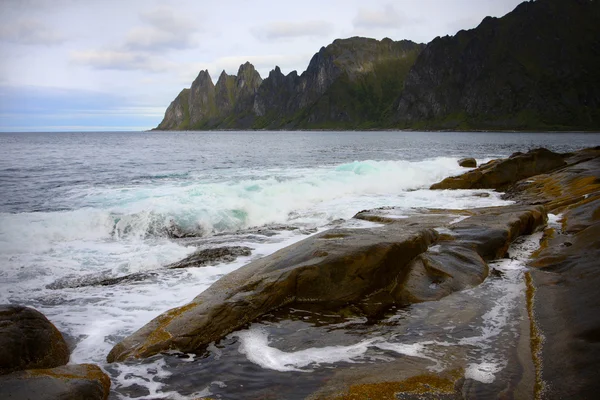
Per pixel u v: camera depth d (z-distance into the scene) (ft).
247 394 18.35
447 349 21.49
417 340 22.71
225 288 27.78
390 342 22.65
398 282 30.17
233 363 21.01
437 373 19.15
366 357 21.09
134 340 22.74
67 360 21.49
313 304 27.91
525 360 19.97
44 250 40.55
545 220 45.65
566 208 51.03
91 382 18.01
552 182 69.62
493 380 18.42
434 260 32.42
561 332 21.75
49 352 20.70
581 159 91.97
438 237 37.29
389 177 83.20
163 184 81.00
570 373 18.01
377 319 25.76
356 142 329.31
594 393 16.38
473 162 102.17
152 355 21.74
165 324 23.86
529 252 37.35
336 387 18.34
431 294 28.63
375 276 29.37
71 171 107.55
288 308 27.37
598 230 35.35
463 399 17.11
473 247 35.53
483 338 22.54
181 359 21.50
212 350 22.36
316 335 23.82
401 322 25.14
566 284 28.07
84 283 32.63
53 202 62.69
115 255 39.45
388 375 19.11
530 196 65.46
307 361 20.98
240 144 292.61
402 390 17.84
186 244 43.37
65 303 28.81
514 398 17.03
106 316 26.91
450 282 29.91
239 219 52.19
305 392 18.20
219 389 18.83
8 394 16.37
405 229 35.42
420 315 25.98
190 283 32.42
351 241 31.40
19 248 40.14
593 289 25.52
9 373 18.65
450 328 23.95
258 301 26.30
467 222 41.55
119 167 118.52
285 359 21.26
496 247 36.11
